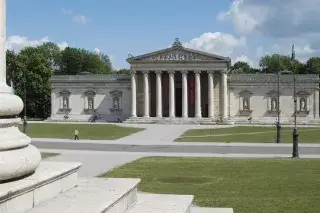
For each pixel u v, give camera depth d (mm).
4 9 12289
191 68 134000
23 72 153375
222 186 28328
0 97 11938
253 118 137125
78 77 145250
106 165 40406
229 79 137500
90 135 86500
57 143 67500
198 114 133500
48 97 159500
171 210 13805
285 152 53938
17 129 12602
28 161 11820
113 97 143125
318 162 41719
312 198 24094
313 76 135000
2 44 12297
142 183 29625
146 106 135375
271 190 26703
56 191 13008
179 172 35031
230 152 54344
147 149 58750
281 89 136125
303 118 134500
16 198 10750
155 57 135375
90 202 12055
